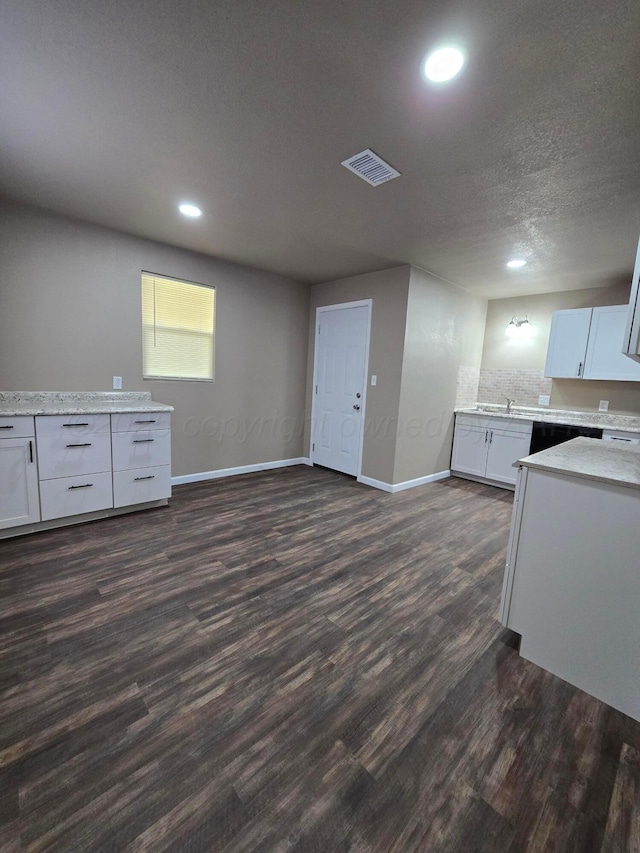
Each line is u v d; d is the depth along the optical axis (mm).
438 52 1277
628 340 1511
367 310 4102
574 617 1519
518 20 1144
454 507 3523
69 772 1107
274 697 1399
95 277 3098
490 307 4902
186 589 2047
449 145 1790
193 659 1562
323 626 1801
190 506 3275
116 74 1447
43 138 1870
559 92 1422
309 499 3604
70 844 942
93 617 1789
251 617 1842
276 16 1183
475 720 1347
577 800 1096
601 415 4098
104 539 2574
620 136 1664
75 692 1381
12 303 2760
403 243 3082
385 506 3486
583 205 2314
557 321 4066
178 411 3766
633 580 1379
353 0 1115
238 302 4070
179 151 1953
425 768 1167
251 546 2576
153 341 3543
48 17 1219
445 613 1941
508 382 4773
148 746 1195
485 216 2521
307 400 4949
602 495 1437
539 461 1646
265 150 1906
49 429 2543
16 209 2703
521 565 1657
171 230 3098
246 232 3047
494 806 1071
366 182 2160
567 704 1438
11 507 2465
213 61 1369
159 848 942
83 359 3111
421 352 3971
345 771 1147
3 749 1163
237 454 4332
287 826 1002
